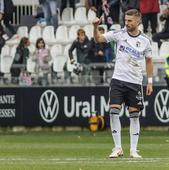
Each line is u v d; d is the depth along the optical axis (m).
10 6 59.00
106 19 55.75
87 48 54.12
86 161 27.06
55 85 53.59
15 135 49.78
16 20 60.03
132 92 28.97
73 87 53.06
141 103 29.19
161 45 55.88
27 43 55.78
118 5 55.97
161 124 52.06
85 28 58.88
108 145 39.31
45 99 53.47
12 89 53.81
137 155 29.12
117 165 24.78
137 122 29.23
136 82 28.97
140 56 28.88
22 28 59.75
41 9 60.03
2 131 53.91
